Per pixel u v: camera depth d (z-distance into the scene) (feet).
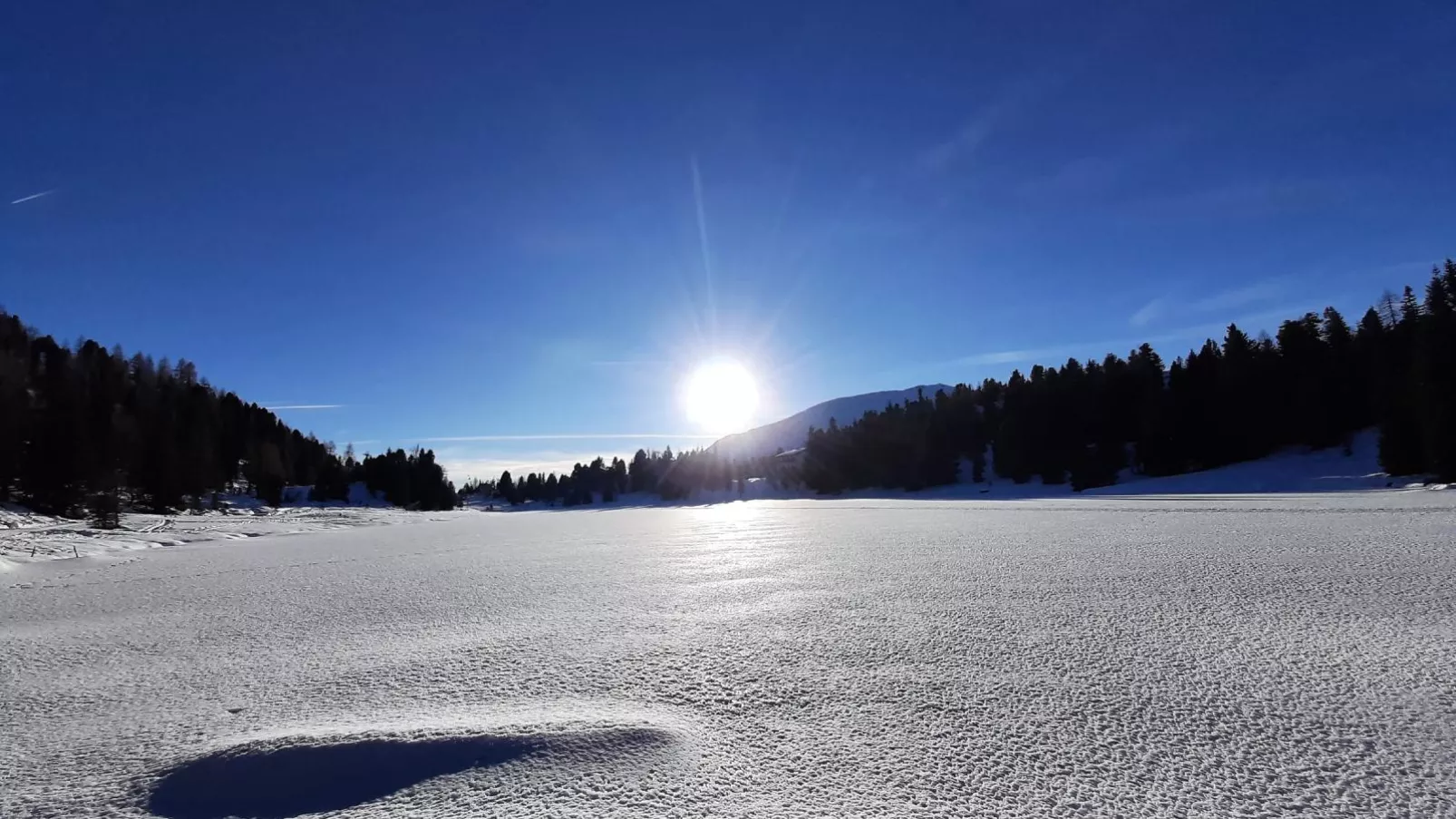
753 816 9.28
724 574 32.17
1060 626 19.06
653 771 10.71
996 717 12.55
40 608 28.81
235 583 35.17
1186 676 14.46
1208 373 190.70
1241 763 10.53
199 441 179.01
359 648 19.35
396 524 126.82
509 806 9.80
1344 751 10.80
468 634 20.63
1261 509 61.52
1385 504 61.72
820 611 22.21
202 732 12.98
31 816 10.02
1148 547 36.14
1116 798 9.59
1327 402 168.76
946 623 19.85
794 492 353.51
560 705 13.70
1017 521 62.69
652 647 18.13
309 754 11.39
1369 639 16.58
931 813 9.29
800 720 12.64
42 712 14.53
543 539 65.87
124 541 67.87
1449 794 9.41
